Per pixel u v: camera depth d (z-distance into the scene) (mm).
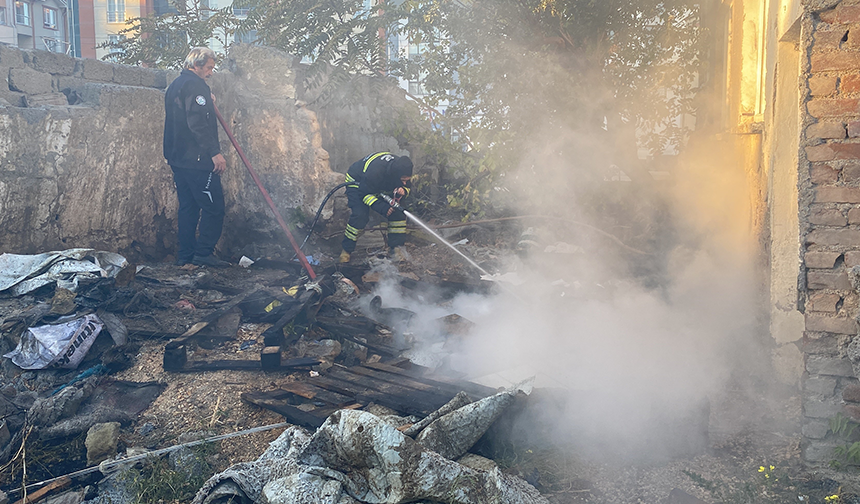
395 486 2334
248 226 6969
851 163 2561
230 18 9516
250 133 6871
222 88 6637
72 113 5145
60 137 5051
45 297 4332
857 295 2580
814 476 2680
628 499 2590
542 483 2676
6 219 4652
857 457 2604
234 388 3680
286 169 6793
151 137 6066
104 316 4164
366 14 8805
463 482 2348
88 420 3193
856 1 2494
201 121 5629
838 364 2648
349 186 6008
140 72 6520
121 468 2885
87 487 2848
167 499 2744
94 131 5379
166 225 6371
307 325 4543
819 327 2662
